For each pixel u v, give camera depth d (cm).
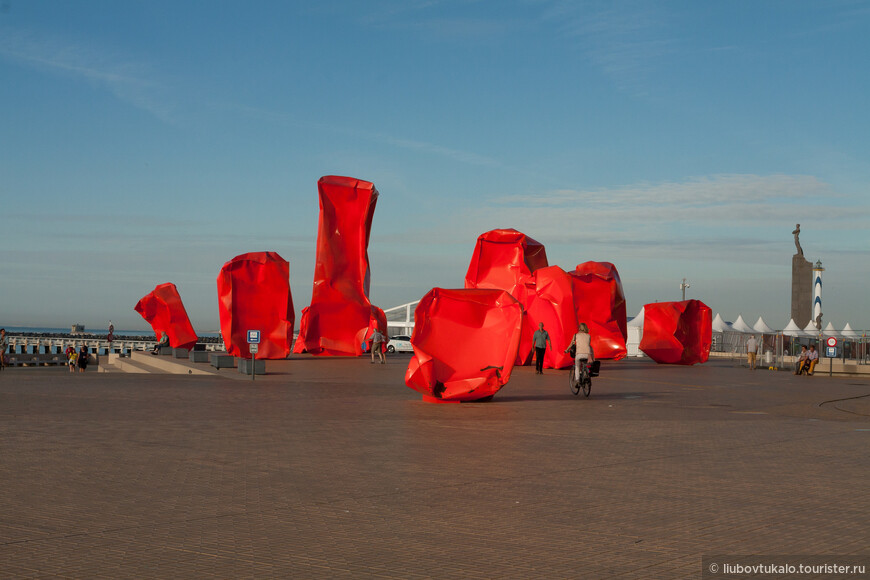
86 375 3189
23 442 1320
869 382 3384
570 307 3722
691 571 646
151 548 703
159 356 4562
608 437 1470
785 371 4344
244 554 686
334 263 4638
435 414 1811
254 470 1092
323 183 4616
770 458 1242
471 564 661
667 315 4747
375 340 4050
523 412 1880
